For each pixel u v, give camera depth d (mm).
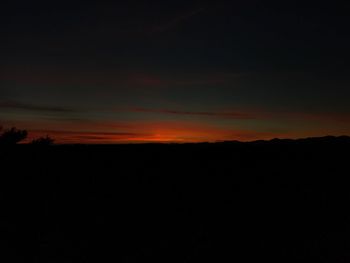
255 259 7301
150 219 9961
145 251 8039
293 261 7070
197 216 10141
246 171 15430
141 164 16516
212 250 7926
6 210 9797
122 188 12594
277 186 12977
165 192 12375
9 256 7660
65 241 8508
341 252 7316
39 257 7723
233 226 9320
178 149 20688
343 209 10344
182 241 8492
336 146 21000
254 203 11203
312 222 9328
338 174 14570
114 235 8914
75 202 10789
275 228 9070
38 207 10102
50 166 13688
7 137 13789
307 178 14023
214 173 15125
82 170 14086
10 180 11469
